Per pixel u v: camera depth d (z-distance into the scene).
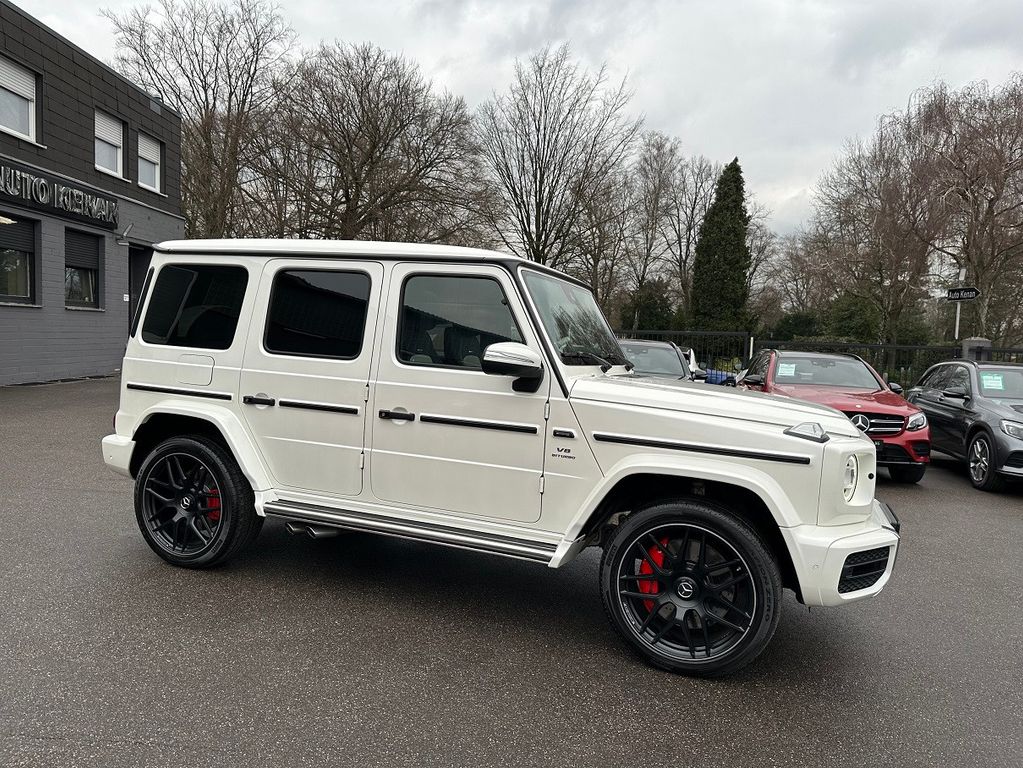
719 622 3.08
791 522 2.95
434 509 3.56
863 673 3.24
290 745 2.45
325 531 3.77
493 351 3.12
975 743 2.66
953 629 3.81
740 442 3.05
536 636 3.48
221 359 3.97
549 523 3.34
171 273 4.14
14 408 10.50
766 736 2.66
